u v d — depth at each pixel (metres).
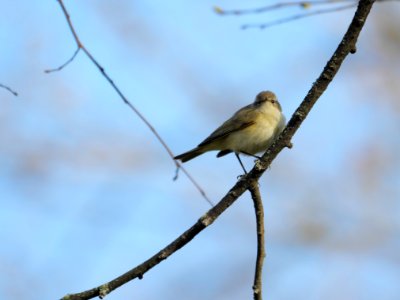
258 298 6.54
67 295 5.66
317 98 6.22
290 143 6.33
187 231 6.01
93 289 5.73
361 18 5.88
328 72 6.13
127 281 5.82
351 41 5.98
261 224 6.62
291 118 6.36
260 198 6.55
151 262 5.86
